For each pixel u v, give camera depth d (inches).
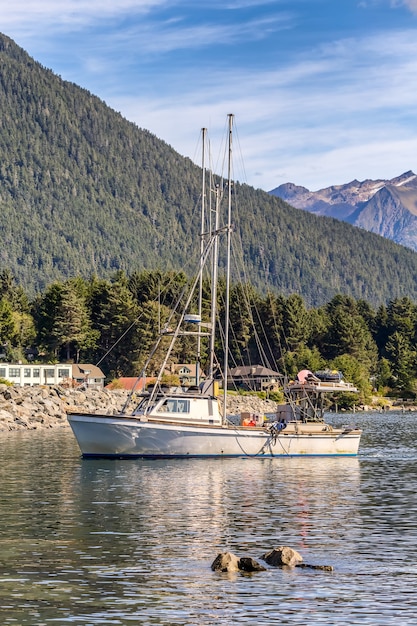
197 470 2920.8
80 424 3171.8
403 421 6742.1
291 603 1374.3
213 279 3449.8
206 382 3284.9
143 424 3139.8
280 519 2036.2
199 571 1549.0
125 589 1438.2
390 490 2527.1
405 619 1307.8
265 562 1606.8
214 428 3201.3
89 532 1873.8
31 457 3353.8
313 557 1659.7
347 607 1358.3
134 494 2407.7
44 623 1280.8
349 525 1967.3
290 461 3203.7
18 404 5487.2
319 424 3356.3
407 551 1707.7
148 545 1748.3
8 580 1488.7
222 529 1913.1
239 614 1326.3
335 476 2834.6
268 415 6569.9
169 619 1301.7
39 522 1987.0
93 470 2920.8
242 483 2637.8
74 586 1455.5
